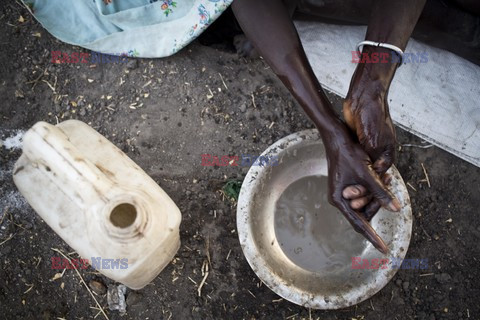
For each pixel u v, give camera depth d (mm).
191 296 2111
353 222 1578
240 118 2285
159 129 2254
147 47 2227
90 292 2102
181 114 2270
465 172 2289
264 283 1920
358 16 2059
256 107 2297
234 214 2191
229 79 2311
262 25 1665
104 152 1749
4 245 2117
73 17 2230
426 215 2248
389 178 1597
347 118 1561
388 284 2160
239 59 2340
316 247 2059
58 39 2322
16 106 2264
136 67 2297
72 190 1583
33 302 2082
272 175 2066
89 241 1606
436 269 2189
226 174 2229
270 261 1959
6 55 2309
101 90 2287
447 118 2258
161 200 1687
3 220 2137
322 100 1618
